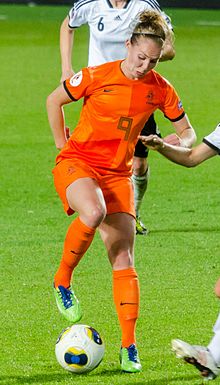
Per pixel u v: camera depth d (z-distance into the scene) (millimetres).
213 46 79625
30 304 21344
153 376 16625
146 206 32000
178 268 24406
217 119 49594
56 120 18531
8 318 20297
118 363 17406
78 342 16500
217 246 26719
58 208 31812
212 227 29016
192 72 66250
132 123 17688
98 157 17844
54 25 93500
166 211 31219
